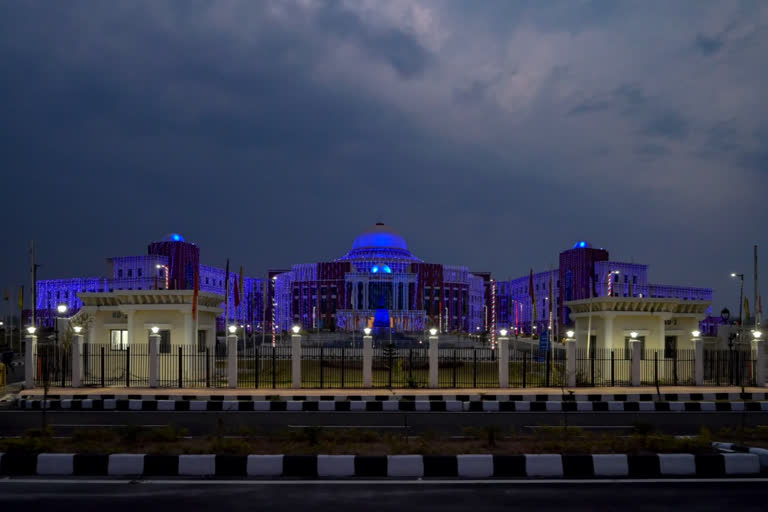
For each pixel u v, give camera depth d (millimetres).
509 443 15219
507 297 133625
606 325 40156
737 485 12148
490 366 43344
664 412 26438
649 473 13086
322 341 71125
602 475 13000
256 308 121125
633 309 40219
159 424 21281
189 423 21500
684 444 14477
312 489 11719
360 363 43781
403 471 12938
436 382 32438
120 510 10305
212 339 40969
